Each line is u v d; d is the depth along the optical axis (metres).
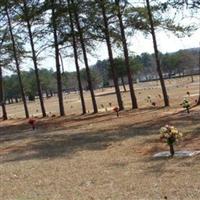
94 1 34.56
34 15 38.00
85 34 36.91
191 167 13.73
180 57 160.25
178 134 15.78
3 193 12.96
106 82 153.62
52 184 13.52
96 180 13.41
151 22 34.03
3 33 42.53
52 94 164.50
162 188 11.68
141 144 19.16
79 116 37.50
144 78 185.38
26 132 29.89
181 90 70.62
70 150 19.75
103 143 20.78
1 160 18.94
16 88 141.75
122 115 33.00
